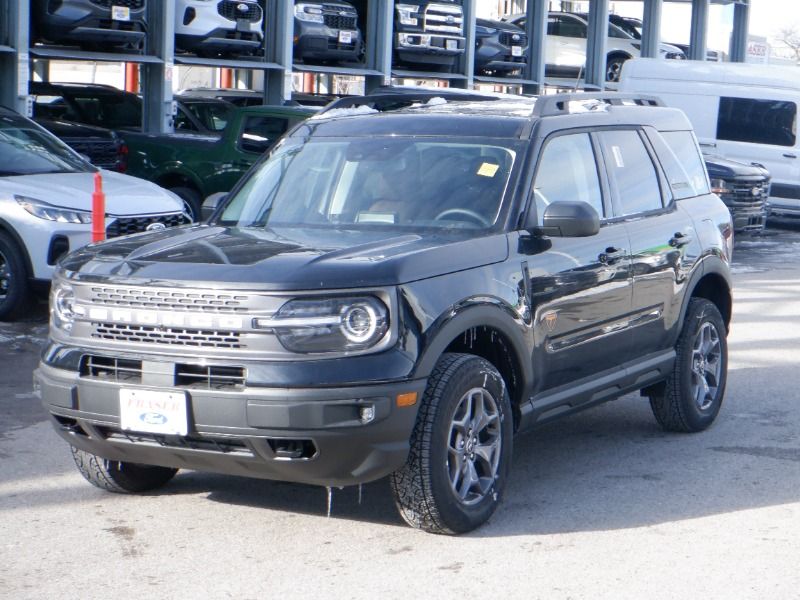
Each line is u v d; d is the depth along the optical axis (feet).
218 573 17.56
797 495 21.76
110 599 16.51
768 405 29.45
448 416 18.38
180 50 62.23
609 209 23.43
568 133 22.79
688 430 26.50
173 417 17.65
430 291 18.25
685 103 75.56
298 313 17.35
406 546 18.76
